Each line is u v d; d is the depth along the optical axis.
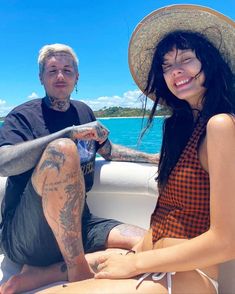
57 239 0.73
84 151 0.94
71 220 0.72
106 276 0.58
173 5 0.65
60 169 0.71
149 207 0.98
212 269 0.59
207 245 0.53
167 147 0.67
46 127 0.92
